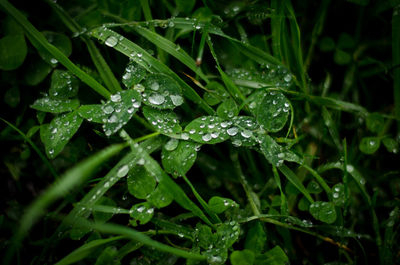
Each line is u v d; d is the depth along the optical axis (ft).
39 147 0.75
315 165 0.76
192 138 0.67
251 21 0.80
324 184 0.70
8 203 0.74
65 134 0.68
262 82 0.75
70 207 0.74
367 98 0.81
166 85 0.69
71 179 0.61
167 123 0.68
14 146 0.75
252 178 0.76
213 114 0.71
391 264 0.70
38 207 0.59
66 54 0.74
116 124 0.67
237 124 0.69
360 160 0.77
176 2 0.78
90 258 0.69
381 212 0.75
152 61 0.70
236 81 0.76
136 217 0.67
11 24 0.75
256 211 0.71
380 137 0.75
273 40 0.77
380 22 0.83
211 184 0.75
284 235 0.72
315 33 0.81
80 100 0.74
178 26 0.73
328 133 0.77
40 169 0.74
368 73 0.82
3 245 0.70
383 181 0.76
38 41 0.70
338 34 0.84
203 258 0.65
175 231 0.68
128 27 0.75
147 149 0.69
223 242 0.66
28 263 0.71
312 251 0.73
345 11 0.83
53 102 0.70
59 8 0.74
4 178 0.75
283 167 0.70
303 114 0.77
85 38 0.73
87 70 0.75
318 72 0.83
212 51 0.72
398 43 0.76
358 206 0.75
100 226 0.63
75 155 0.74
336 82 0.83
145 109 0.68
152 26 0.73
